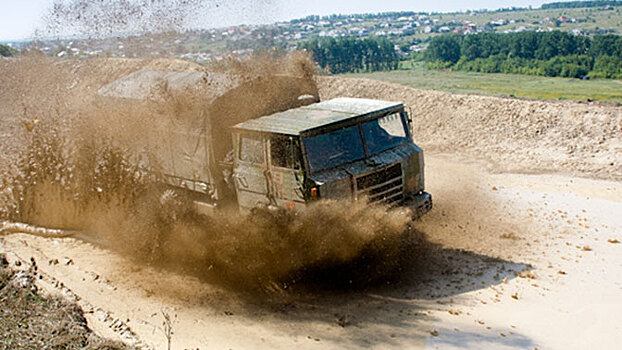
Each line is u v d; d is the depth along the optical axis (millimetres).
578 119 18359
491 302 7227
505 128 19344
